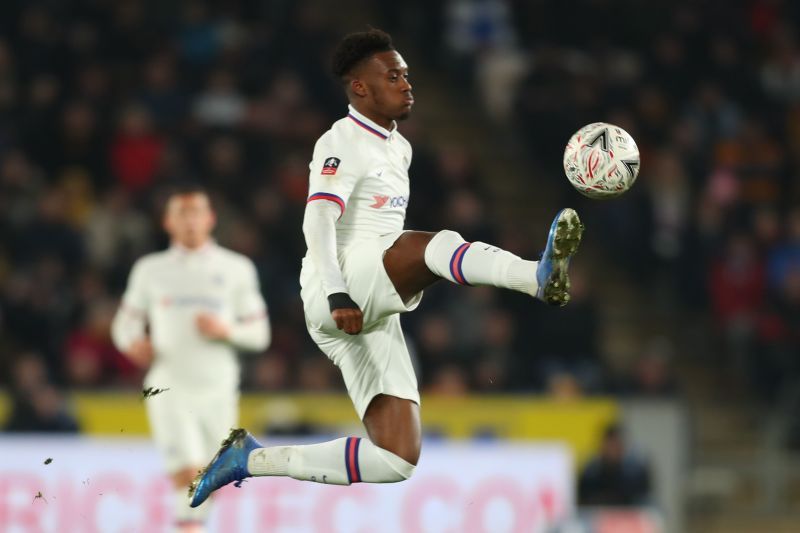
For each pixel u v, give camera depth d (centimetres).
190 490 2222
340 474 2139
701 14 6638
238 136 5397
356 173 2088
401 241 2055
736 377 5516
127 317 3344
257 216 5041
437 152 5697
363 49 2125
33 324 4616
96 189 5253
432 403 4438
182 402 3266
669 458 4638
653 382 4825
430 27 6512
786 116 6419
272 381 4372
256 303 3378
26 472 3900
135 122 5288
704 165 5981
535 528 4175
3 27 5628
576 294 4981
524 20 6469
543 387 4806
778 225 5922
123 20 5806
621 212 5594
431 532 4091
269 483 3959
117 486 3925
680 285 5603
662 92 6297
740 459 5209
